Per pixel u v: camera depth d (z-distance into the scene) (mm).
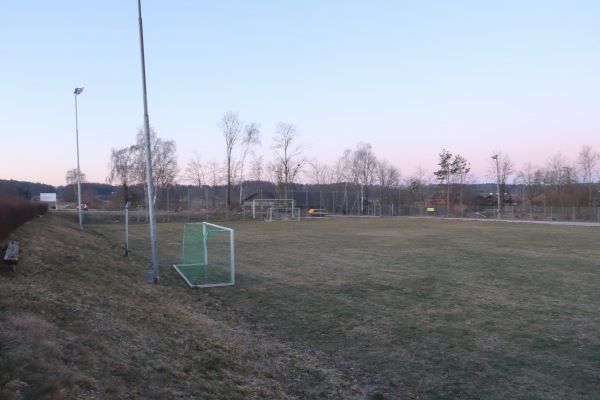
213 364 6188
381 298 12531
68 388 4141
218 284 14570
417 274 16297
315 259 20547
